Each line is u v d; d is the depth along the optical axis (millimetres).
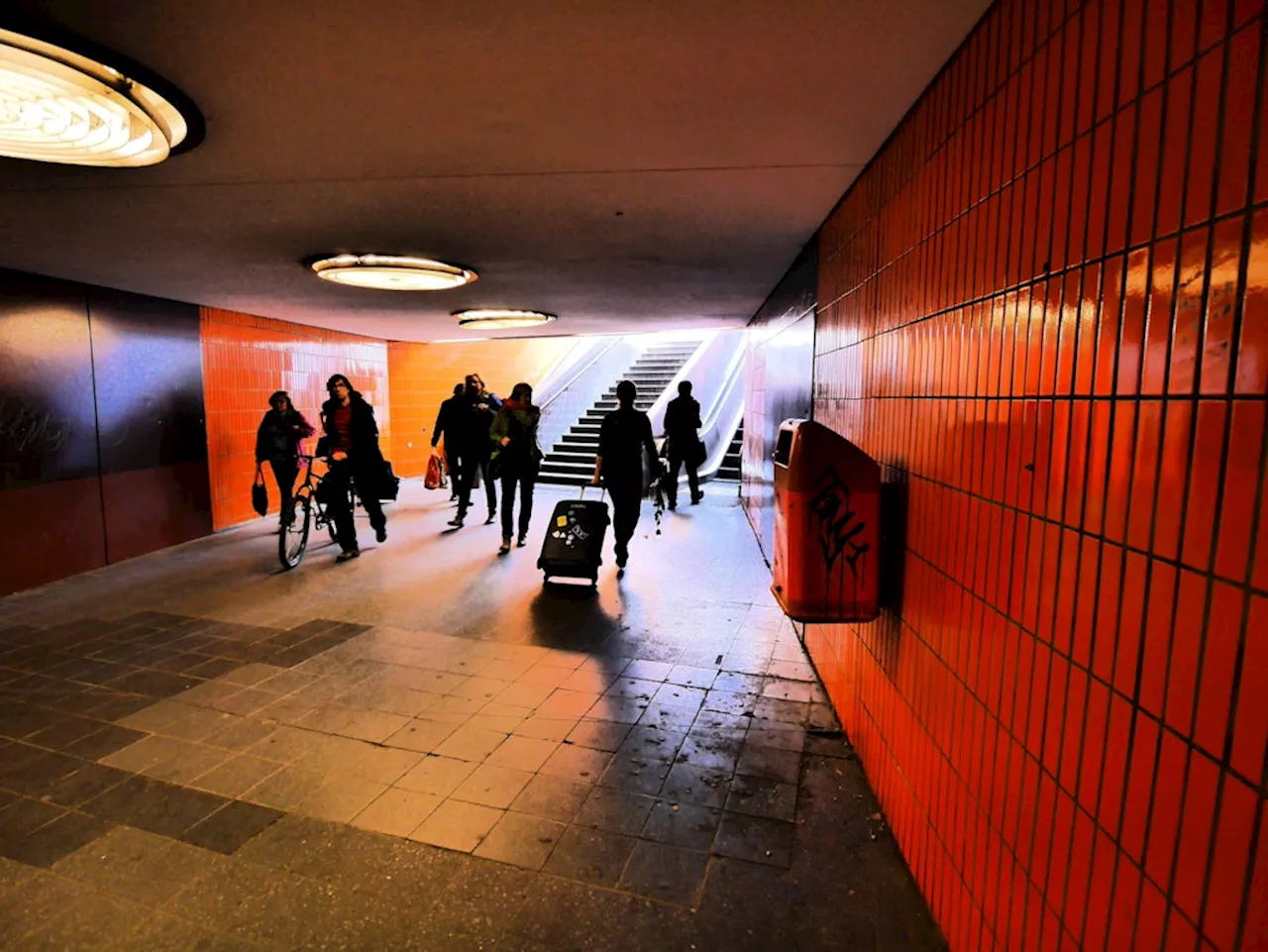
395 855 2557
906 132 2613
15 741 3354
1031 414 1609
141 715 3602
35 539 5926
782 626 4902
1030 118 1650
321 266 5129
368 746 3305
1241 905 989
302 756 3221
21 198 3678
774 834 2658
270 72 2312
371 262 5062
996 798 1773
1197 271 1092
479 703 3727
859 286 3318
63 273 5883
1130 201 1264
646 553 6988
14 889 2389
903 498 2545
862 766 3100
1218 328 1042
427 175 3373
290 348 9430
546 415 13125
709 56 2215
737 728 3461
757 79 2367
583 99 2533
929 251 2340
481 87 2439
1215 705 1043
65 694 3844
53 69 2062
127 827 2713
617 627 4875
